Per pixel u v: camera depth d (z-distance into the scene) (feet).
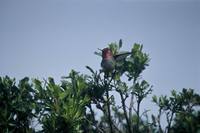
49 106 42.52
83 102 44.04
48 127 41.27
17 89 46.32
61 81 47.91
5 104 43.96
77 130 42.24
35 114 44.68
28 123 45.55
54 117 41.27
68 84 46.75
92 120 54.24
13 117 44.96
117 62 47.21
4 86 45.68
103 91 52.65
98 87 52.60
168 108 54.34
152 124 54.60
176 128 41.29
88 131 53.62
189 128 38.91
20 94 45.93
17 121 45.11
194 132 38.50
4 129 43.52
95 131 54.49
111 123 53.98
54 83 43.14
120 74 55.16
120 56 47.11
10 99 45.37
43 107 43.39
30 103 44.65
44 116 42.70
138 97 56.49
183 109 53.52
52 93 42.96
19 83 46.83
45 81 43.60
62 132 41.55
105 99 54.08
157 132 56.18
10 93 46.03
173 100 54.29
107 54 46.47
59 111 41.45
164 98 55.16
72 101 41.88
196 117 39.29
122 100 55.57
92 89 53.01
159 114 54.60
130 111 56.49
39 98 43.50
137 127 56.85
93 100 53.72
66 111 41.24
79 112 42.27
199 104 53.47
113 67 46.37
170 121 51.90
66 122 41.27
